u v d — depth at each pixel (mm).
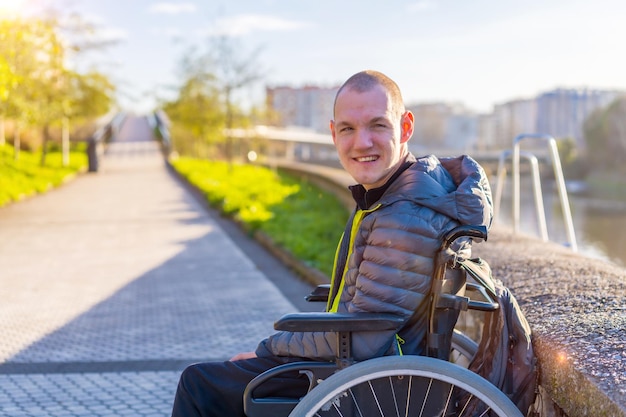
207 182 24734
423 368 2359
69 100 32250
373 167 2602
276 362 2646
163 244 12242
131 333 6250
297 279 8953
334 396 2365
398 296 2432
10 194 20625
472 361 2818
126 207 19109
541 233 7434
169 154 49719
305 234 12695
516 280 3914
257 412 2512
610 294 3246
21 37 14273
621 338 2531
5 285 8617
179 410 2680
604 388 2184
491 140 103125
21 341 5965
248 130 35625
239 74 34250
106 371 5090
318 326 2414
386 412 2408
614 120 44125
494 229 6641
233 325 6539
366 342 2451
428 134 151500
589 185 41031
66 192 24500
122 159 49750
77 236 13297
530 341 2666
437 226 2451
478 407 2430
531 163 7484
